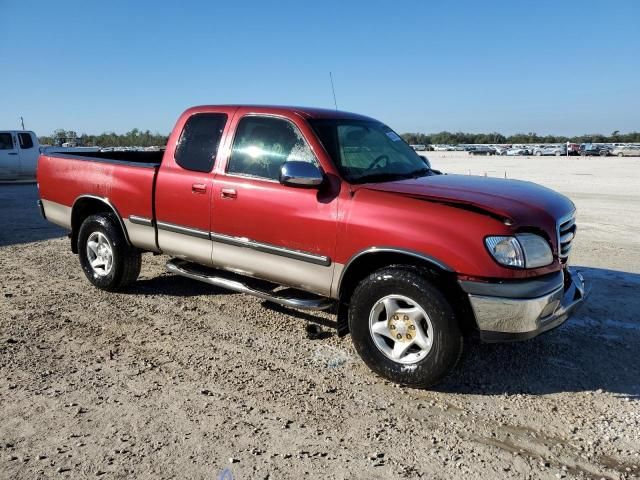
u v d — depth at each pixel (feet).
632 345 15.47
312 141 14.46
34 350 14.84
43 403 12.00
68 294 19.88
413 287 12.28
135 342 15.52
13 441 10.55
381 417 11.68
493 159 184.55
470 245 11.80
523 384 13.21
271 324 17.10
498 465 10.03
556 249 12.65
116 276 19.42
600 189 62.23
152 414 11.62
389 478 9.62
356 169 14.49
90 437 10.73
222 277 16.92
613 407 12.16
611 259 25.34
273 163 15.10
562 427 11.35
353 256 13.24
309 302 14.47
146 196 17.92
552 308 12.34
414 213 12.48
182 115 17.58
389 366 12.95
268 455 10.24
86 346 15.19
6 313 17.70
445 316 12.00
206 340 15.74
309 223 13.97
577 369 14.01
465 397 12.60
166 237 17.72
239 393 12.61
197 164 16.75
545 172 99.86
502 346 15.37
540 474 9.77
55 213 21.52
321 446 10.57
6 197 49.90
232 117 16.29
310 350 15.14
